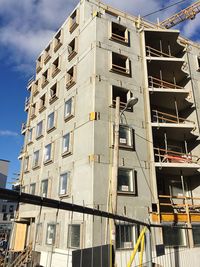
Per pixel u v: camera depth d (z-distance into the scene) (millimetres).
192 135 21562
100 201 15266
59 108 22500
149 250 8055
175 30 23109
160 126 19484
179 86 24828
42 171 22375
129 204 16109
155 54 23016
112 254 7191
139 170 17547
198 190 20484
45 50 29844
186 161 19875
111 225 10422
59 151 20438
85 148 17172
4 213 40062
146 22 24828
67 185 17766
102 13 21641
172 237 15891
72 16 25172
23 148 28453
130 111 19062
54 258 16453
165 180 20547
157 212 16359
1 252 19062
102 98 18203
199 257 15344
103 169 16203
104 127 17391
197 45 27719
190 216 16781
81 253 6766
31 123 28281
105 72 19266
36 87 30219
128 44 21734
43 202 3898
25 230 23016
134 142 18203
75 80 20938
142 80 21078
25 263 18719
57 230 17219
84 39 21641
